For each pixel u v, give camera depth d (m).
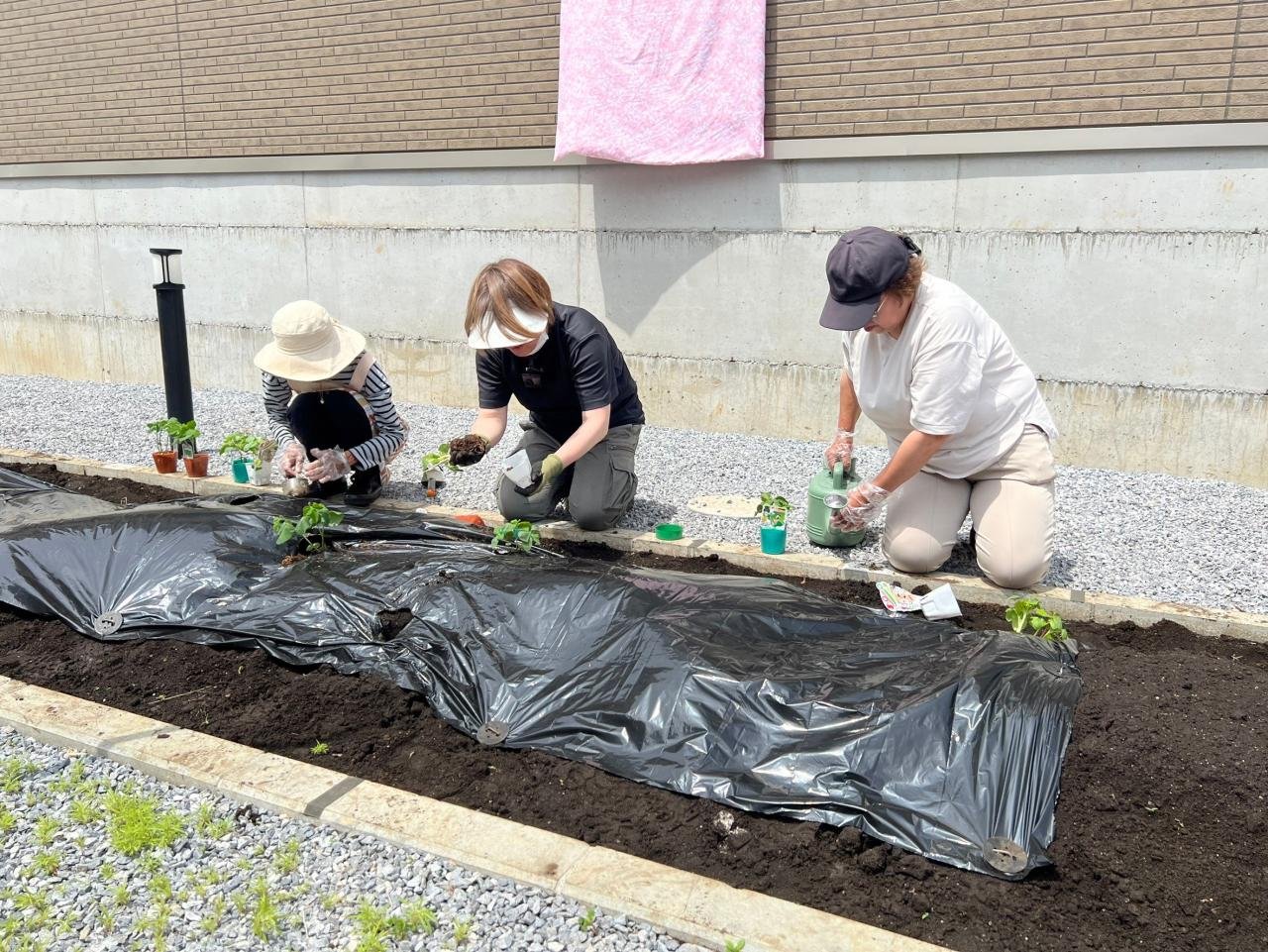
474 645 3.03
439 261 7.25
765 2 5.85
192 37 7.73
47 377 9.02
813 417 6.38
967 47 5.50
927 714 2.48
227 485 5.05
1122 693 2.75
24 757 2.71
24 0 8.36
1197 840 2.26
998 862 2.19
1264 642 3.36
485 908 2.11
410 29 6.94
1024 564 3.54
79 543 3.70
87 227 8.55
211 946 2.03
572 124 6.38
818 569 3.91
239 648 3.27
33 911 2.13
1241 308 5.26
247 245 7.92
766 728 2.56
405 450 6.09
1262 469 5.39
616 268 6.69
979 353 3.34
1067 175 5.46
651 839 2.34
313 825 2.39
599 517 4.21
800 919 2.02
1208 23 4.98
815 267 6.15
